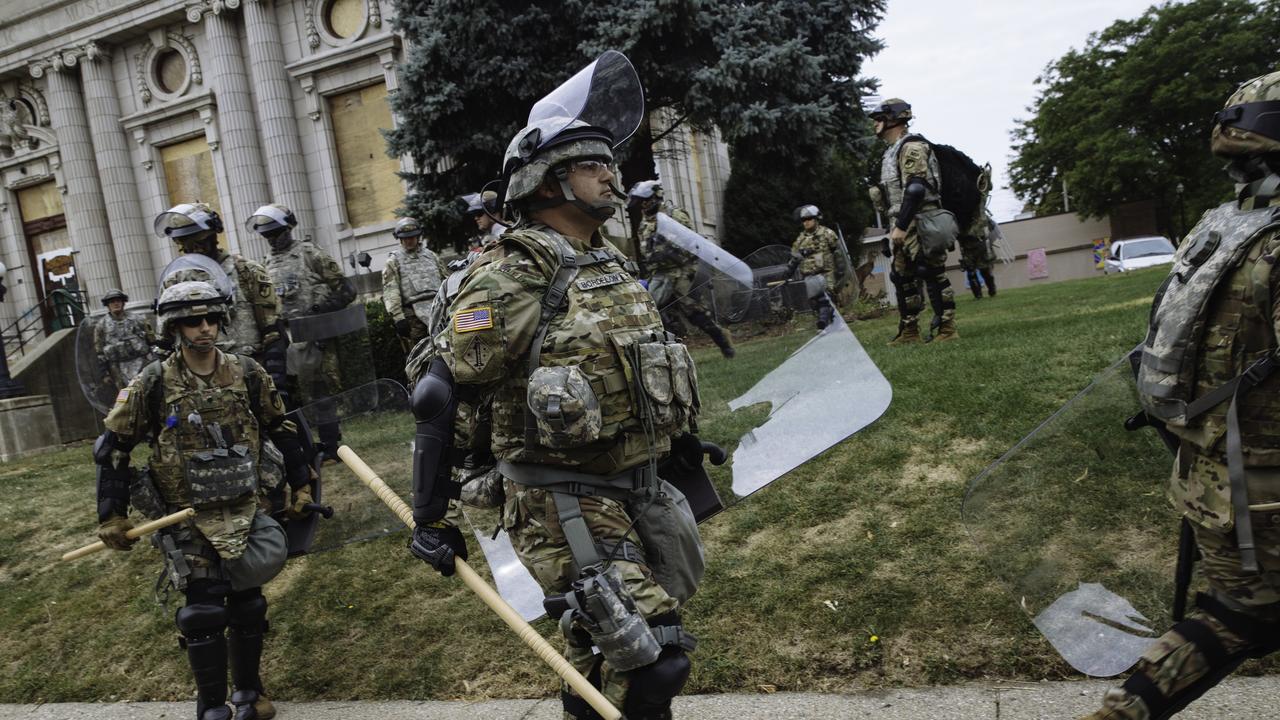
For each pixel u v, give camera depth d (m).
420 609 4.70
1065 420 2.65
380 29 19.44
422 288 9.39
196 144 21.83
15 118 23.48
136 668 4.89
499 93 13.51
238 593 3.98
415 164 14.01
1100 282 16.69
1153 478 2.56
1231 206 2.24
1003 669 3.23
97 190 22.94
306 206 20.31
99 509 3.66
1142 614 2.51
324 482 4.58
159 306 3.70
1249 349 2.08
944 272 7.70
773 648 3.64
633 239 10.08
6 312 24.22
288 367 7.42
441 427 2.39
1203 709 2.79
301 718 4.06
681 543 2.54
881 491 4.48
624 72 2.65
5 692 4.96
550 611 2.33
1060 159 44.62
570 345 2.32
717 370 3.45
